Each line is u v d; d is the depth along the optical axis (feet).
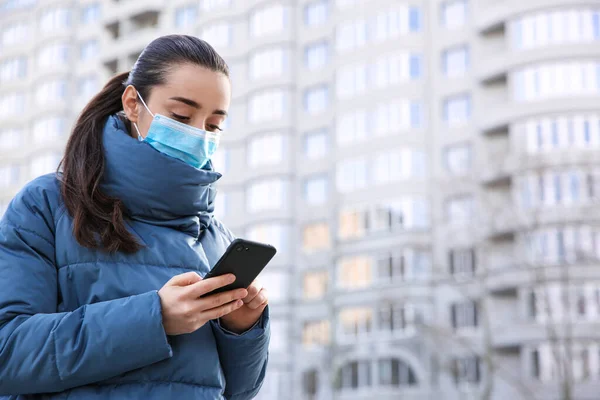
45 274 8.03
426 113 131.23
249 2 155.53
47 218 8.23
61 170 8.61
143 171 8.29
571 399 101.19
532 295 114.11
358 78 138.41
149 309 7.52
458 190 121.70
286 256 140.56
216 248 9.24
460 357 118.73
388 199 130.62
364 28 139.64
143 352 7.50
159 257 8.34
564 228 113.80
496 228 116.78
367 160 134.31
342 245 133.59
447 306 122.21
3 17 191.11
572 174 115.75
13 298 7.74
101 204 8.27
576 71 119.75
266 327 8.82
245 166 148.77
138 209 8.45
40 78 180.86
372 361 126.11
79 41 181.27
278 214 142.72
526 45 122.72
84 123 8.67
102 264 8.11
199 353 8.19
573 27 120.88
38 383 7.50
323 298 135.85
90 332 7.45
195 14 163.84
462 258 122.72
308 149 144.66
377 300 127.65
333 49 143.02
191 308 7.58
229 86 8.86
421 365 121.49
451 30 131.75
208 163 9.12
